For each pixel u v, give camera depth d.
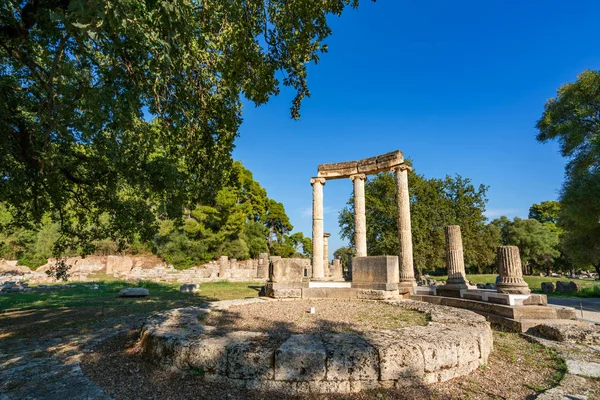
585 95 19.05
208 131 8.17
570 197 17.06
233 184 9.73
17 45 6.17
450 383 4.42
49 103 5.82
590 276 51.62
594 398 3.87
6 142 6.76
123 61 6.20
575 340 6.75
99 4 3.48
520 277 10.12
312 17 7.02
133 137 7.82
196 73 7.10
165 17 4.56
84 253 10.68
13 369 5.04
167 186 9.02
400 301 10.28
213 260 39.62
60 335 7.48
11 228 10.39
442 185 27.17
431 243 25.42
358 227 16.69
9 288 21.22
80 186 9.66
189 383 4.32
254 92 7.69
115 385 4.34
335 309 9.15
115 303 13.62
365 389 4.11
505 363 5.43
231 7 6.17
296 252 60.69
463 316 6.69
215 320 7.37
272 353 4.21
